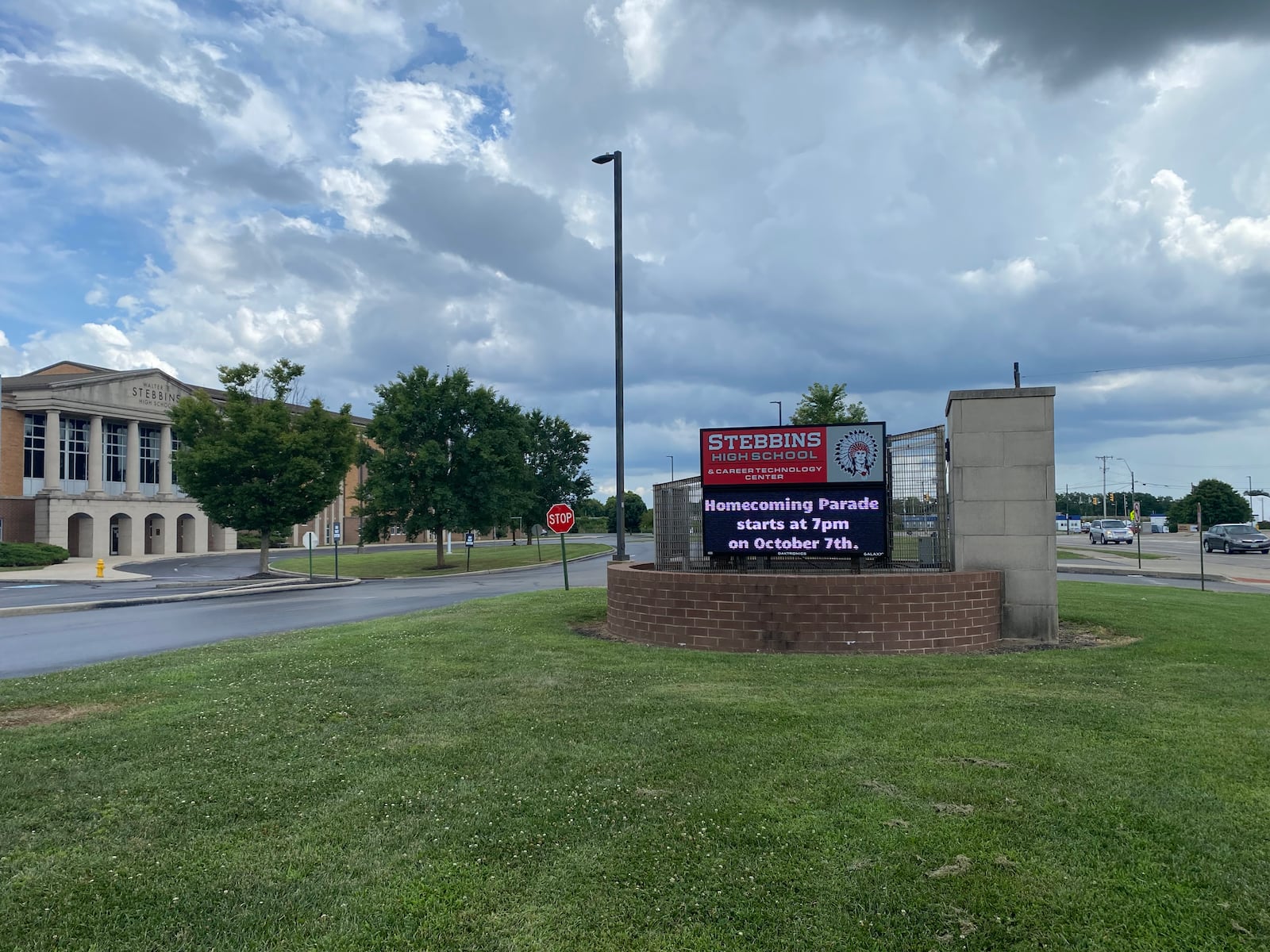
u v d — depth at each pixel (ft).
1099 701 24.08
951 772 17.76
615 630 40.75
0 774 18.92
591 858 14.05
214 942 11.62
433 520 139.95
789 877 13.23
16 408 186.70
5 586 102.83
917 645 34.68
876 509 38.70
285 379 120.37
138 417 208.85
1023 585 37.55
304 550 232.32
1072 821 15.11
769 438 39.60
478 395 144.36
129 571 139.64
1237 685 26.30
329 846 14.76
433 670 30.78
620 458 57.21
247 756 20.10
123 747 20.90
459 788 17.60
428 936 11.68
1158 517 352.08
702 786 17.25
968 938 11.46
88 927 12.05
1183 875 13.12
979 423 38.32
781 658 33.01
